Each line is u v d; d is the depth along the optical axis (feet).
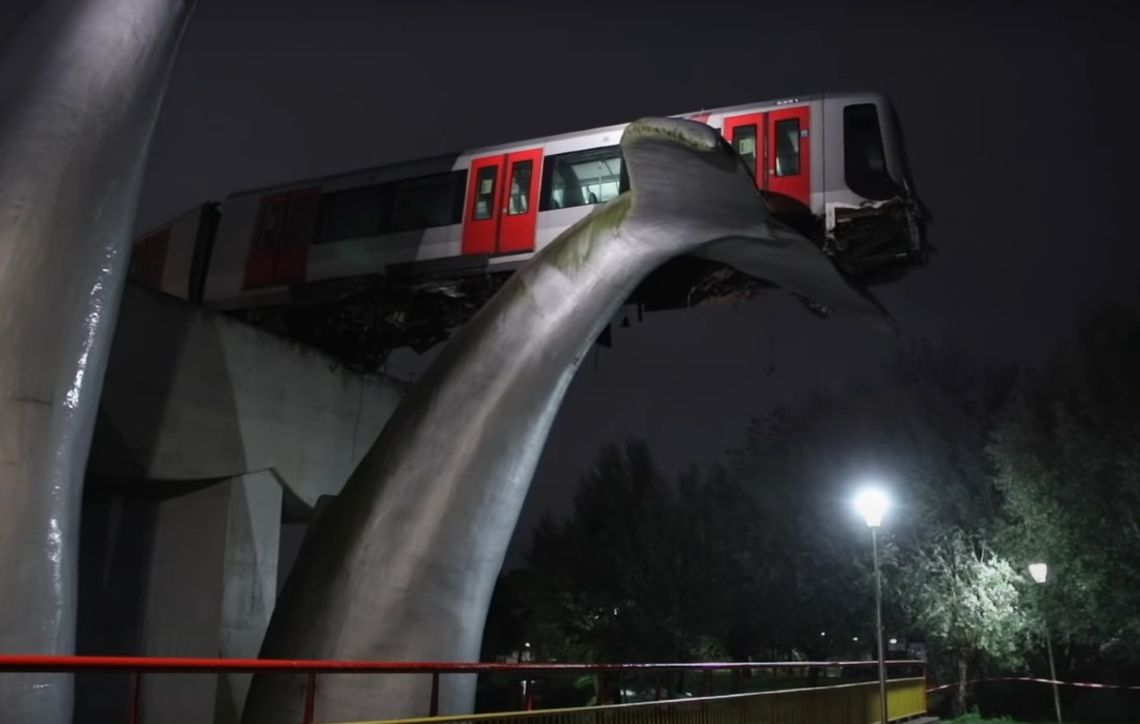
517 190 55.31
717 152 35.99
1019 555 76.43
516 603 172.24
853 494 89.40
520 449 40.27
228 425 51.49
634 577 107.96
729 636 116.26
